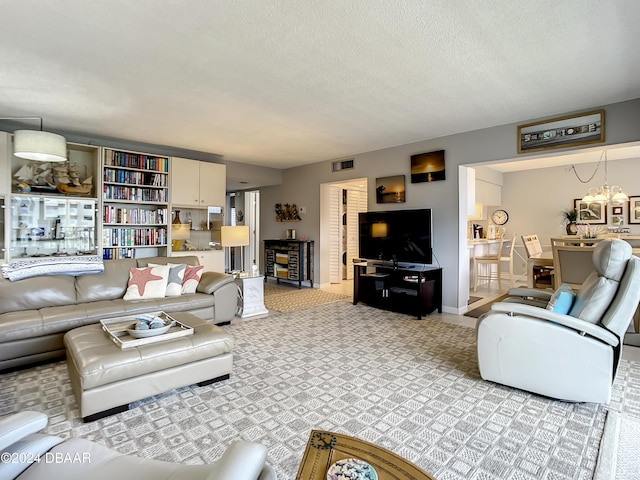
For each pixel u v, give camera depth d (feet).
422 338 11.61
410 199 16.63
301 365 9.21
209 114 12.46
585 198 18.69
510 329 7.68
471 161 14.48
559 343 7.16
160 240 17.58
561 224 23.53
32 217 14.20
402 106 11.62
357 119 12.96
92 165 15.99
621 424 6.41
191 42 7.66
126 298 11.33
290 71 9.05
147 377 6.97
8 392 7.68
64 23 6.90
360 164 18.98
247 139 16.05
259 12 6.58
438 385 8.05
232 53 8.14
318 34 7.34
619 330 6.84
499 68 8.86
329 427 6.33
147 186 16.78
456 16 6.70
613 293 7.07
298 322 13.60
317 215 21.90
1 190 13.00
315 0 6.23
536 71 9.05
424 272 14.49
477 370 8.92
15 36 7.36
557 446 5.78
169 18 6.77
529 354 7.47
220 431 6.18
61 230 14.83
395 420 6.57
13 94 10.62
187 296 12.01
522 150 13.15
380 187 17.83
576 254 12.59
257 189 26.96
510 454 5.57
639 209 20.71
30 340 8.95
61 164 14.97
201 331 8.16
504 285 22.94
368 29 7.14
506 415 6.75
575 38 7.47
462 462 5.38
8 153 13.15
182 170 17.89
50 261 10.94
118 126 14.06
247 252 28.94
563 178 23.47
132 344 7.11
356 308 16.17
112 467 3.55
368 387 7.95
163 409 6.93
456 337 11.73
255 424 6.41
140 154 16.57
